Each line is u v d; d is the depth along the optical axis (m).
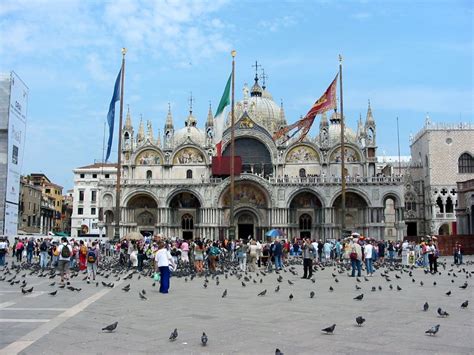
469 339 14.88
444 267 47.19
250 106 107.25
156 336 15.41
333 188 94.69
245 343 14.42
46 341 14.65
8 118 70.88
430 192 110.31
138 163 102.50
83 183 141.50
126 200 97.88
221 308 21.20
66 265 31.61
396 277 35.91
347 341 14.61
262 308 21.17
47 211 149.12
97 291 27.92
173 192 97.25
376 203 93.56
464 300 23.78
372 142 98.75
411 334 15.57
